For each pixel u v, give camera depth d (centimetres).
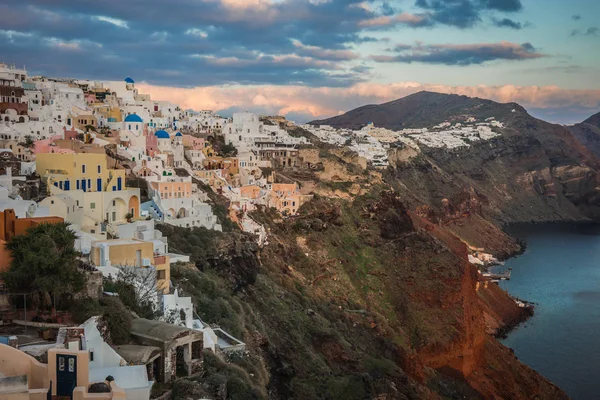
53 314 5844
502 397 16850
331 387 11412
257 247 15262
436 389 15700
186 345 6231
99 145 14788
